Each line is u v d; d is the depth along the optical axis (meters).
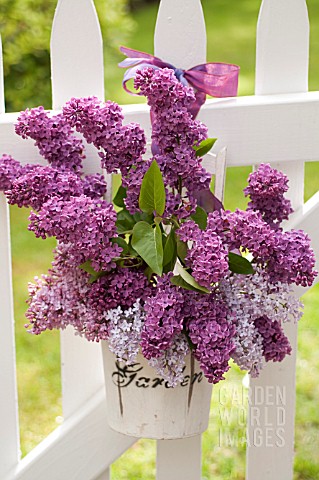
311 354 3.33
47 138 2.26
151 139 2.35
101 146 2.24
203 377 2.32
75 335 2.34
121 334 2.22
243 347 2.25
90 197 2.26
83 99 2.23
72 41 2.35
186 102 2.20
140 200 2.21
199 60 2.37
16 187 2.23
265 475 2.58
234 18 7.69
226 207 4.40
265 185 2.26
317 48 6.65
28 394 3.24
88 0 2.33
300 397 3.15
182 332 2.24
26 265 3.96
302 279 2.24
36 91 4.39
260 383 2.53
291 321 2.50
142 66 2.28
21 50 4.20
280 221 2.30
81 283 2.27
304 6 2.39
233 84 2.33
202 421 2.35
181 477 2.53
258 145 2.40
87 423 2.48
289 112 2.39
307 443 2.99
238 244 2.23
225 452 2.94
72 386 2.48
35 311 2.28
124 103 5.57
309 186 4.66
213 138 2.27
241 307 2.25
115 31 4.86
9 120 2.34
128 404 2.32
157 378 2.29
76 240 2.18
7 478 2.49
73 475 2.51
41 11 4.22
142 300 2.25
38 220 2.19
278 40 2.40
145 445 3.04
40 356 3.41
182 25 2.36
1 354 2.45
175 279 2.21
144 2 8.10
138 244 2.20
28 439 3.05
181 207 2.24
